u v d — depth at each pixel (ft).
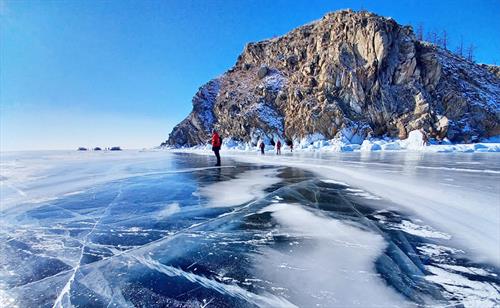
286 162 43.21
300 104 119.85
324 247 9.14
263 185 21.62
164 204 16.31
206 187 21.74
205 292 6.77
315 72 127.03
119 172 35.50
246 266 8.04
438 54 138.31
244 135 133.39
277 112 134.00
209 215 13.53
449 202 13.29
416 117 102.47
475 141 98.12
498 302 6.00
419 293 6.40
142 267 8.23
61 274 8.00
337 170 28.50
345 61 115.34
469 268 7.46
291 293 6.57
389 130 106.42
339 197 16.28
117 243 10.23
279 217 12.64
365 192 17.48
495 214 11.13
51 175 34.37
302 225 11.40
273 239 9.99
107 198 18.65
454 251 8.48
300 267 7.85
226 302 6.32
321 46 130.82
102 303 6.50
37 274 8.05
